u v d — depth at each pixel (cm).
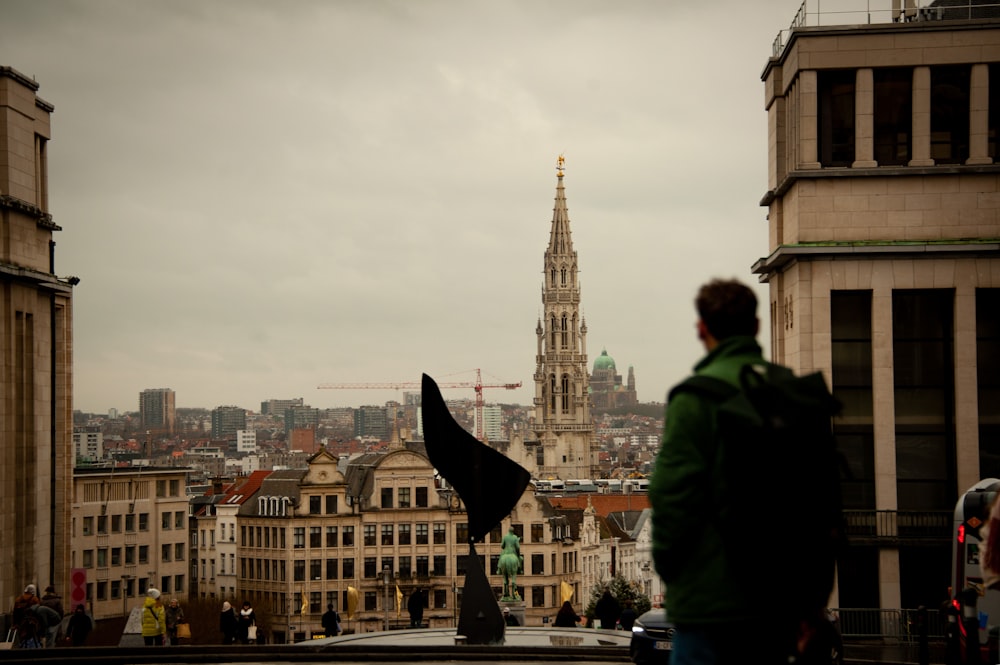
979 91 5319
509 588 5209
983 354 5297
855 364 5372
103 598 14788
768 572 851
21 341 5897
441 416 3747
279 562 14125
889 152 5416
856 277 5316
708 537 871
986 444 5278
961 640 2850
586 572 17125
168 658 3244
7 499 5741
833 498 880
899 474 5306
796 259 5353
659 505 872
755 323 949
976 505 2912
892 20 5616
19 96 5947
